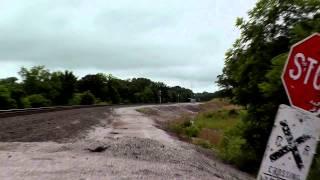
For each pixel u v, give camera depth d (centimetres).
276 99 2062
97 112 6838
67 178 1172
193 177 1409
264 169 496
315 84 492
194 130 4581
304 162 483
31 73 11144
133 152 1941
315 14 2066
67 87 12006
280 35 2181
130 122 5178
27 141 2248
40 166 1365
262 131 2266
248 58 2209
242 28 2264
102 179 1187
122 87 19788
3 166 1341
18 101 8000
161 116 9188
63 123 3700
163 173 1395
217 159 2547
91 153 1845
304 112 487
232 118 6825
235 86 2433
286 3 2122
